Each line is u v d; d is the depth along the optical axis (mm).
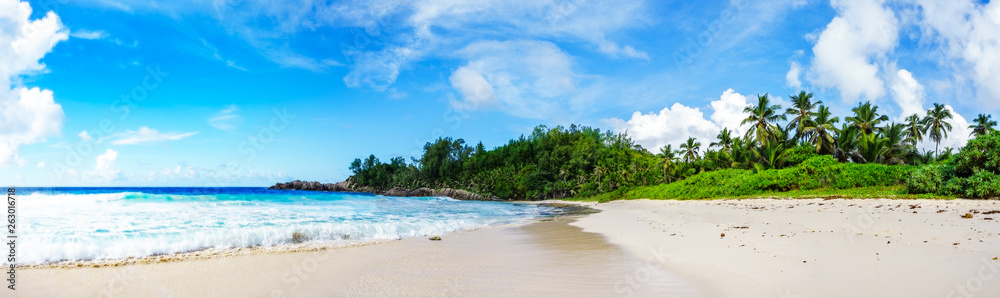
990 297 4457
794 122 44375
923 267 5590
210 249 9562
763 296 5180
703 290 5684
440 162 109062
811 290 5234
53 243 9289
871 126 42250
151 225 13180
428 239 12070
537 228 15750
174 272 6977
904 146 38031
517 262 8242
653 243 10219
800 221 12461
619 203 44969
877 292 4941
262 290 6012
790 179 31031
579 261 8289
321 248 9828
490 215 24500
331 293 5898
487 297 5684
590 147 89312
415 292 5945
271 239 11102
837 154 39938
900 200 17094
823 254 7027
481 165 106188
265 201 32312
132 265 7504
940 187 18500
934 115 52188
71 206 20281
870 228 9523
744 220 14172
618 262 8070
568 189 84375
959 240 7141
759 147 45219
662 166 65625
